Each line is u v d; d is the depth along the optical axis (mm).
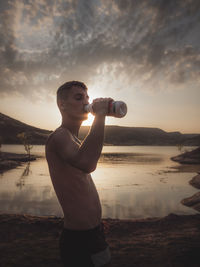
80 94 1188
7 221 4777
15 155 56812
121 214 10406
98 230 1189
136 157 66500
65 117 1224
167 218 5227
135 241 3951
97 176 25422
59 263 3066
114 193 15719
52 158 1159
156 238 4094
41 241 3840
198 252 3348
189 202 12445
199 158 47625
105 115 1024
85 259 1132
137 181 21719
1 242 3799
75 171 1158
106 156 71000
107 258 1181
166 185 19234
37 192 15938
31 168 33562
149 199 13805
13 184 19406
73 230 1145
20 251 3447
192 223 4988
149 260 3162
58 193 1169
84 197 1165
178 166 38406
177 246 3623
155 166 38312
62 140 1094
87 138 992
